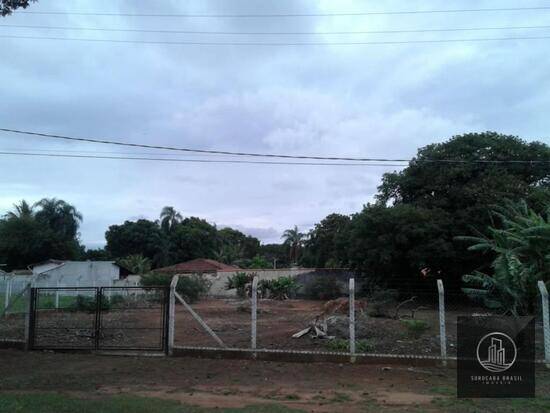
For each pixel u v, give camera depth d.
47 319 17.67
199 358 11.41
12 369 10.32
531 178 35.78
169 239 78.06
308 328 14.29
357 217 35.47
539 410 7.53
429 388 8.84
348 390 8.70
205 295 38.62
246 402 7.88
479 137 36.94
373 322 15.38
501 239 15.80
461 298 23.70
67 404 7.31
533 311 13.58
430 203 35.03
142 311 19.50
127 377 9.65
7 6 11.52
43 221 73.31
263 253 104.81
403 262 33.78
